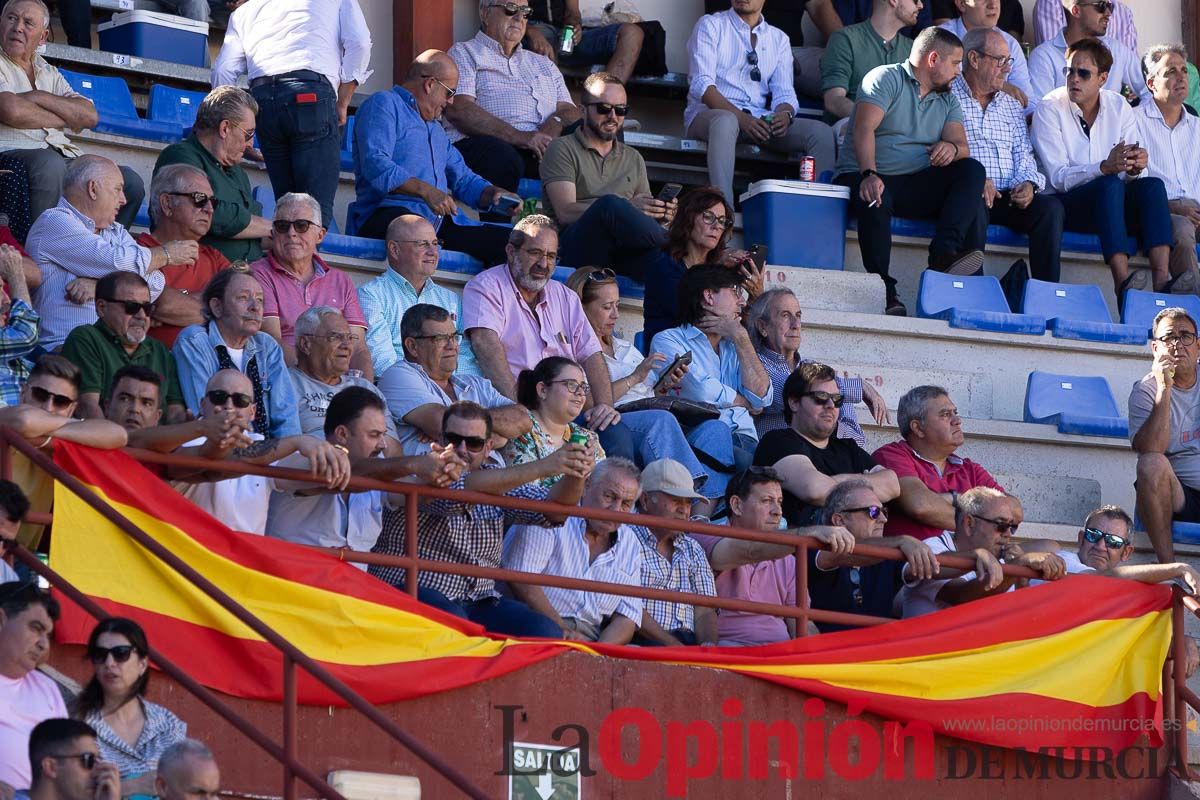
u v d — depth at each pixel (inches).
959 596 1154.0
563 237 1540.4
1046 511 1486.2
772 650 1077.1
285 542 978.1
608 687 1036.5
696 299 1409.9
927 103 1691.7
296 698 937.5
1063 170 1756.9
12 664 848.3
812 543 1090.1
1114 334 1640.0
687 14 1958.7
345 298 1311.5
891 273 1702.8
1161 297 1705.2
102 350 1114.7
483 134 1680.6
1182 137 1839.3
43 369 970.7
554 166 1579.7
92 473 938.1
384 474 1002.7
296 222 1288.1
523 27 1742.1
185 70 1688.0
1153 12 2079.2
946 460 1320.1
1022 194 1705.2
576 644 1034.7
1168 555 1435.8
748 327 1445.6
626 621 1101.7
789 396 1299.2
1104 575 1175.6
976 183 1663.4
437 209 1496.1
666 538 1158.3
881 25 1818.4
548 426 1209.4
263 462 967.0
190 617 945.5
